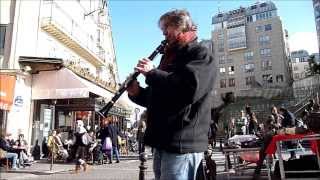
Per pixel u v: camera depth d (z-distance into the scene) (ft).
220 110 29.07
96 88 75.97
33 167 51.75
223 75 323.78
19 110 65.77
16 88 65.62
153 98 8.76
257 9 321.93
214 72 8.43
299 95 252.42
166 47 9.11
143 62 8.59
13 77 63.98
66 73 67.72
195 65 8.12
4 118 64.44
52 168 49.96
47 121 71.46
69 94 66.54
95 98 74.90
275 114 42.37
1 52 68.13
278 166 24.20
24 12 71.20
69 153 61.16
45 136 70.33
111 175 40.37
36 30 74.18
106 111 9.50
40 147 68.85
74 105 73.82
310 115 21.77
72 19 103.30
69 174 42.75
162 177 8.65
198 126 8.52
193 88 7.96
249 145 26.94
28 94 67.92
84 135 47.29
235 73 319.68
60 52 90.07
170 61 8.84
